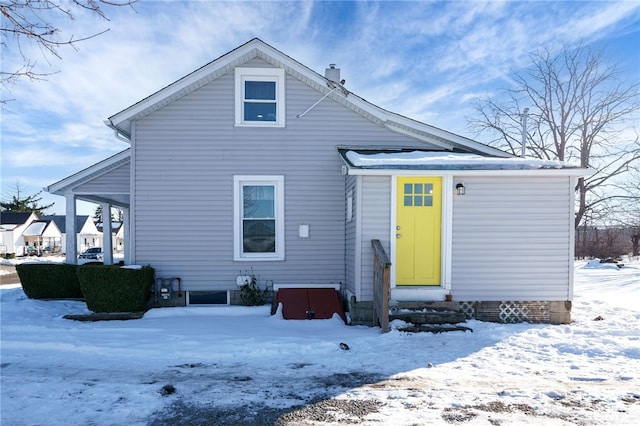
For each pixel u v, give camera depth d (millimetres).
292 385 4387
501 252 7258
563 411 3711
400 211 7387
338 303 8047
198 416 3635
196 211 8492
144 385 4359
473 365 5031
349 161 7383
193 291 8453
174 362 5156
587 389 4254
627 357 5332
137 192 8383
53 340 5965
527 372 4781
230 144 8570
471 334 6430
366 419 3553
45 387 4293
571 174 7117
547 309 7285
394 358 5297
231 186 8555
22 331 6531
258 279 8562
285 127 8680
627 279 14641
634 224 21875
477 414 3643
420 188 7422
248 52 8328
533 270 7273
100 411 3729
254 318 7715
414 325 6688
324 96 8664
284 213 8641
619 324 7070
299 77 8664
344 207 8695
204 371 4832
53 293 9391
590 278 15281
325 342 5793
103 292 7805
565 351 5621
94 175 9430
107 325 7031
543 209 7281
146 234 8398
